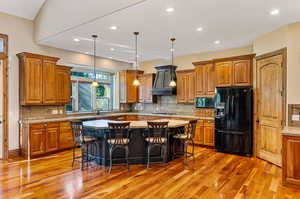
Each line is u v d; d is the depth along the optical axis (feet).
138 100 26.48
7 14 16.46
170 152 15.28
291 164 10.65
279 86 14.01
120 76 26.43
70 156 16.52
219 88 17.92
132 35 15.85
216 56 21.03
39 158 15.96
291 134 10.63
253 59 16.66
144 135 14.46
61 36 16.11
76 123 13.70
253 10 11.39
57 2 15.10
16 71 16.89
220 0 10.27
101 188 10.46
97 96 25.04
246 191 10.23
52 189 10.34
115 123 12.87
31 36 17.89
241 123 16.65
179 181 11.41
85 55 22.15
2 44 16.25
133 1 10.74
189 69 21.91
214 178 11.86
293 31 13.12
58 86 19.07
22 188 10.45
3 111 16.17
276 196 9.72
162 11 11.57
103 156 14.10
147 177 11.98
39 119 17.56
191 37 16.34
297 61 12.96
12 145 16.53
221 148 17.66
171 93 22.36
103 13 12.04
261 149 15.79
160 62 25.67
